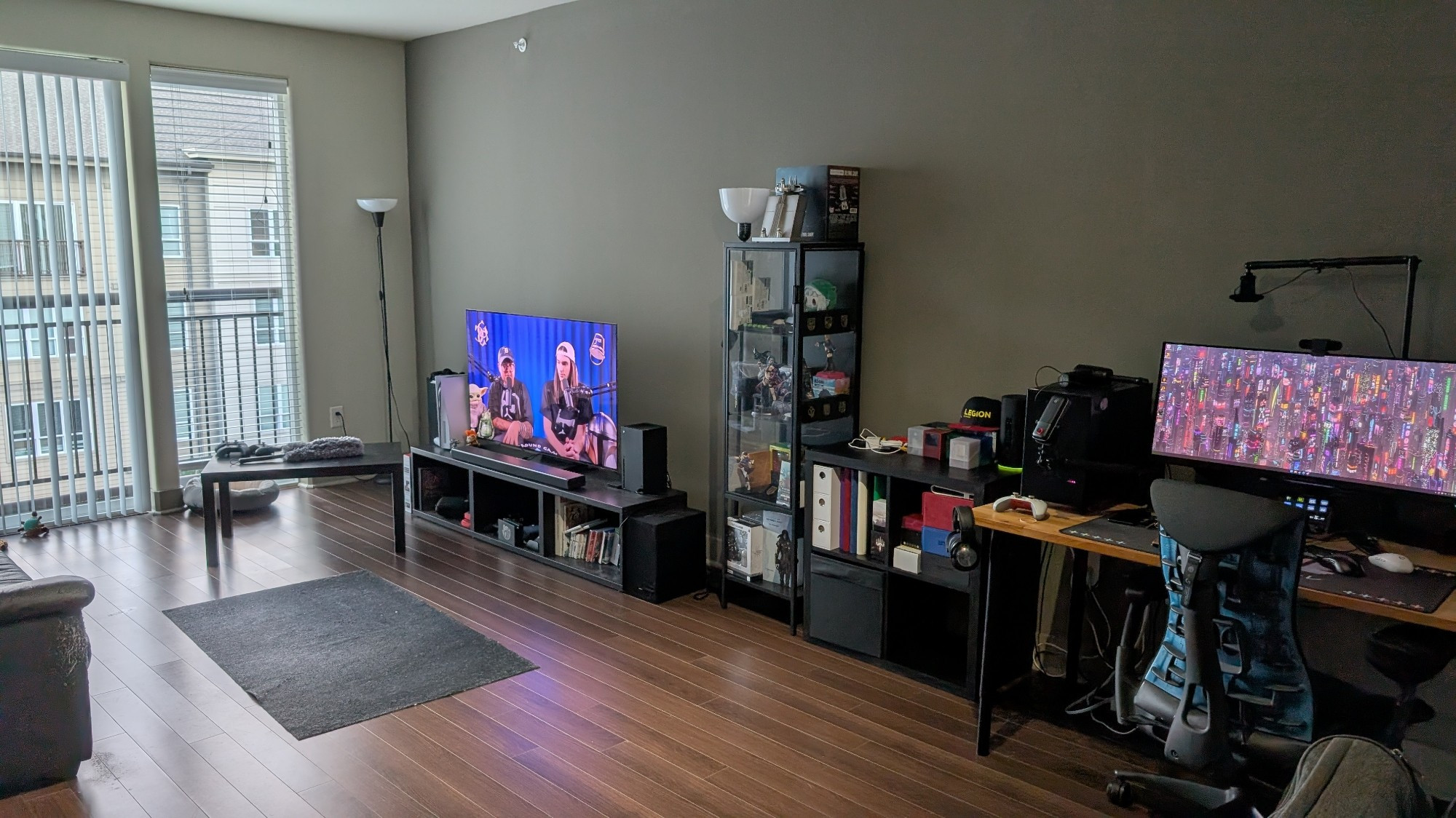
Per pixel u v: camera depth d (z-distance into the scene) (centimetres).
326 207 591
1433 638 224
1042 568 361
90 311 509
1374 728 230
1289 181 292
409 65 610
